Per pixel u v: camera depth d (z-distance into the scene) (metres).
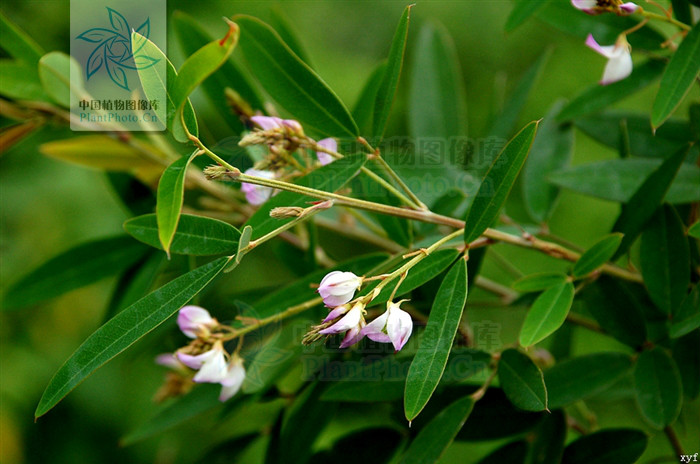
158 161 0.53
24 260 0.92
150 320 0.43
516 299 0.51
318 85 0.46
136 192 0.54
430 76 0.55
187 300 0.43
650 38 0.50
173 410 0.51
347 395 0.48
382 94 0.46
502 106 0.55
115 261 0.53
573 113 0.52
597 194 0.50
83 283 0.53
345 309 0.43
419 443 0.47
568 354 0.53
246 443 0.53
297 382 0.81
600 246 0.46
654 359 0.48
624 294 0.48
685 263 0.47
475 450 0.86
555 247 0.47
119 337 0.43
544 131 0.53
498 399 0.49
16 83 0.52
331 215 0.55
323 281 0.43
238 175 0.43
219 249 0.44
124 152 0.53
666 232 0.48
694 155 0.50
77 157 0.53
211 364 0.47
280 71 0.47
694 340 0.48
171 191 0.43
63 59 0.52
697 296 0.47
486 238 0.47
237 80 0.51
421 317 0.50
